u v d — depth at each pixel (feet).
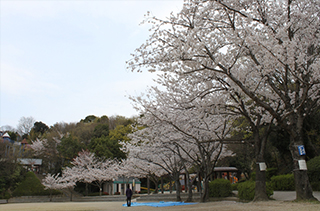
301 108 28.86
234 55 28.02
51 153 141.18
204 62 24.53
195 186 99.91
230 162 86.84
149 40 27.99
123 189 134.10
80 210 43.04
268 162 63.05
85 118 227.61
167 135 45.34
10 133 200.03
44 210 45.75
